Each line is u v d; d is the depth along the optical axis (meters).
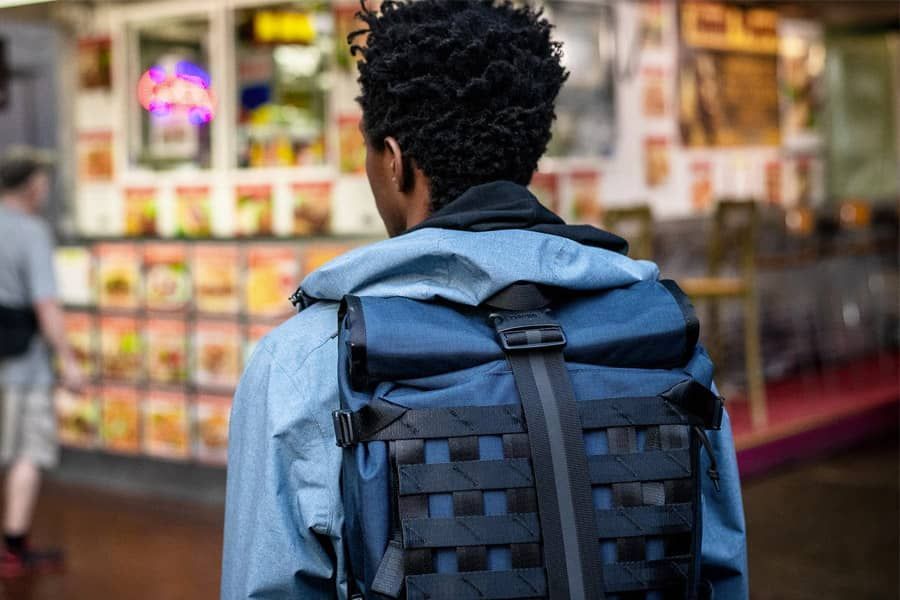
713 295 6.73
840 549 5.52
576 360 1.34
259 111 6.25
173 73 6.56
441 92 1.41
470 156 1.43
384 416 1.26
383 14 1.47
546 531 1.24
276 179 6.20
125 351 6.60
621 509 1.28
